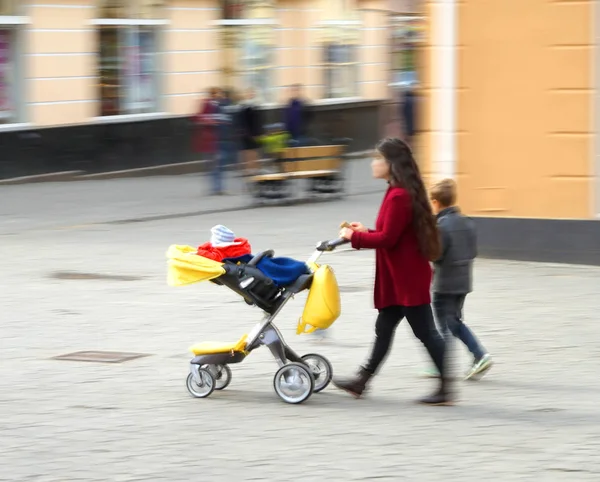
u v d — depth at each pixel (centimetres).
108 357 1156
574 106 1717
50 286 1586
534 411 940
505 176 1777
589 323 1295
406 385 1040
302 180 3150
